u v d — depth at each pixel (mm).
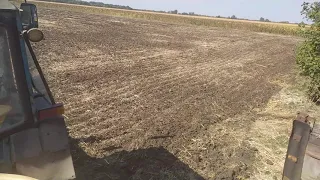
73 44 16406
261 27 49312
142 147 6023
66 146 3240
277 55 21219
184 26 42875
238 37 33062
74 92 8789
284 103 9859
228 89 11047
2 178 2408
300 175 3830
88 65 12141
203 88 10781
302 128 3779
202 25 50344
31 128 3051
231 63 16375
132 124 7055
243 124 7840
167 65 14031
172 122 7426
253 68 15500
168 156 5828
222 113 8484
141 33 26734
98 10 60250
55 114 3141
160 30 32219
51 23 25594
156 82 10852
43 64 11430
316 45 9922
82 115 7223
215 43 25047
